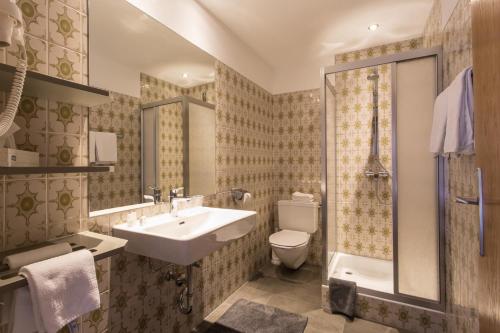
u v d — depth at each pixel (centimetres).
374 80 251
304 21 213
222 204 217
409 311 178
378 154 256
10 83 83
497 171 67
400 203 183
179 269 168
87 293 85
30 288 72
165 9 159
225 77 221
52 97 100
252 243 264
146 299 144
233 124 233
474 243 120
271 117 309
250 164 262
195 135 189
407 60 180
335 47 260
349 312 191
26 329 76
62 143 107
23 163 85
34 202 97
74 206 111
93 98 103
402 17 208
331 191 247
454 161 150
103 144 128
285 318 192
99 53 123
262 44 252
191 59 183
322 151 212
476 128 81
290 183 304
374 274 244
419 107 177
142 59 148
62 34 106
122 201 138
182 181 178
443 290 171
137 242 120
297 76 299
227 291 221
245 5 192
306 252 272
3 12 68
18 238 93
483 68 75
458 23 136
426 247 177
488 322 75
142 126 149
